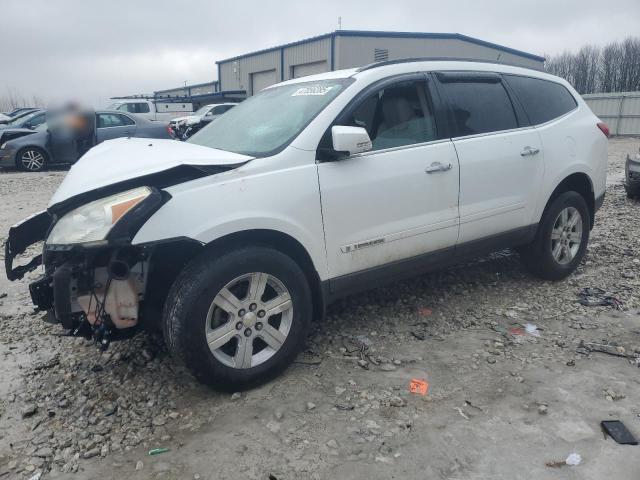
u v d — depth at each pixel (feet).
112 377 11.12
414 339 12.67
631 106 98.94
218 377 10.07
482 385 10.64
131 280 9.73
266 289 10.81
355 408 9.94
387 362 11.59
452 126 13.24
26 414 9.79
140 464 8.53
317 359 11.73
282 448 8.89
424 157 12.49
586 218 16.29
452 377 10.96
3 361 11.86
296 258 11.28
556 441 8.93
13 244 11.09
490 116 14.11
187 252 10.34
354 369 11.32
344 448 8.86
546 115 15.47
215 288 9.76
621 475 8.13
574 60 162.40
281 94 13.55
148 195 9.16
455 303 14.70
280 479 8.20
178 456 8.75
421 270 13.10
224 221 9.77
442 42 101.91
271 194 10.36
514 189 14.25
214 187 9.92
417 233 12.53
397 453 8.71
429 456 8.63
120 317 9.78
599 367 11.26
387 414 9.74
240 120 13.41
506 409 9.83
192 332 9.64
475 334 12.89
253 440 9.10
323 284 11.38
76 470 8.46
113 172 10.07
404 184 12.11
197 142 13.43
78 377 11.16
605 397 10.14
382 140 12.16
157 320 10.50
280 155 10.73
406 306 14.52
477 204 13.53
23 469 8.49
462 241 13.51
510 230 14.49
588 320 13.53
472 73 14.12
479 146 13.48
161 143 12.73
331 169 11.18
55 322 10.14
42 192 34.83
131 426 9.53
